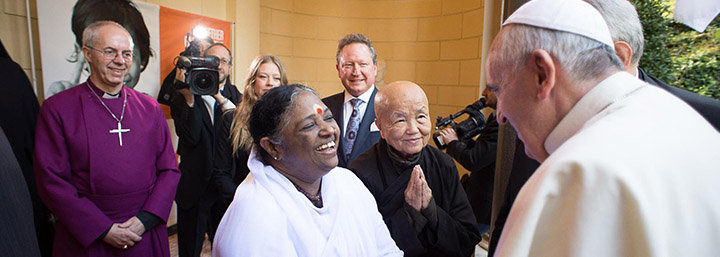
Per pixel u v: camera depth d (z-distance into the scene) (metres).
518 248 0.50
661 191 0.46
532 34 0.62
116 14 2.83
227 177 2.24
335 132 1.00
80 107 1.66
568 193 0.49
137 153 1.75
